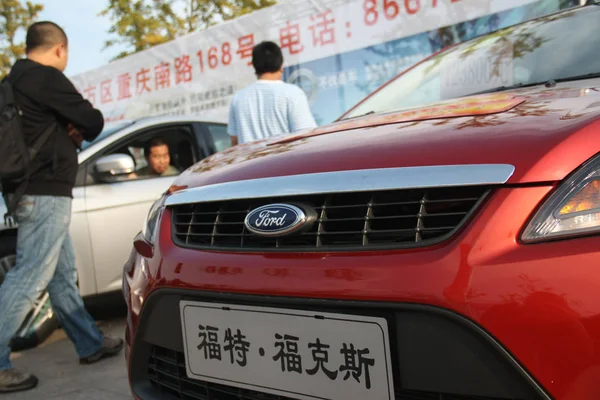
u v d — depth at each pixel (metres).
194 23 15.59
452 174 1.18
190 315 1.50
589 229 1.05
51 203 2.68
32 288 2.66
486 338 1.05
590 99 1.36
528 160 1.14
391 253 1.19
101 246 3.39
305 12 6.95
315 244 1.31
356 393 1.22
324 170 1.36
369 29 6.42
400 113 1.81
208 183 1.62
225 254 1.45
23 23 17.69
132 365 1.72
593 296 0.99
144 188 3.65
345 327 1.22
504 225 1.10
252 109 3.52
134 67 9.20
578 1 4.76
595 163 1.11
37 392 2.63
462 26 5.71
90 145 3.60
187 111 8.51
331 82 6.81
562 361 1.00
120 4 15.20
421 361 1.14
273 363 1.35
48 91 2.62
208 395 1.53
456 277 1.09
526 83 2.11
